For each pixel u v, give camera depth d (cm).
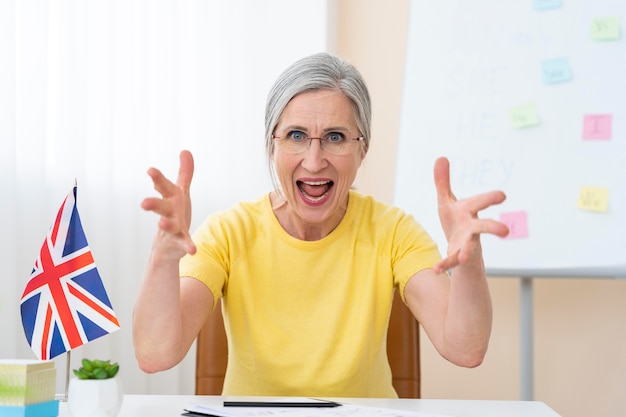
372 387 145
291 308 143
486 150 230
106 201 218
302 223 145
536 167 224
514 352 251
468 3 238
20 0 203
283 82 137
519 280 250
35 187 205
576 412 247
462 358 123
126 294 223
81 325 109
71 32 210
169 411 101
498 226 100
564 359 248
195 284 133
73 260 110
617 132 219
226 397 113
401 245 145
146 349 117
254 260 145
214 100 242
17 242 202
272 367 139
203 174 239
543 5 230
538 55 229
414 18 243
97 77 218
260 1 249
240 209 150
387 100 266
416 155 237
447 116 235
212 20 243
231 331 144
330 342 140
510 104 229
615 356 245
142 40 227
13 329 197
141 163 227
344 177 137
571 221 219
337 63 138
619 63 221
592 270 215
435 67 238
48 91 211
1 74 196
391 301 145
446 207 106
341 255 145
